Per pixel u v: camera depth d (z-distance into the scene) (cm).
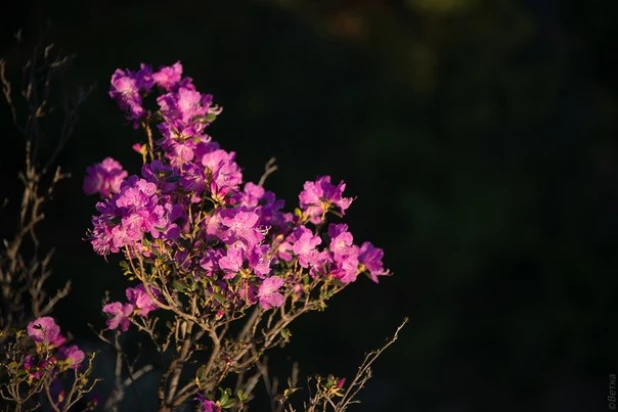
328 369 1037
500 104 1415
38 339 284
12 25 1145
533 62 1492
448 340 1134
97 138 1060
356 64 1390
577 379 1136
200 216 277
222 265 253
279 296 262
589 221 1321
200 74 1300
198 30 1336
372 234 1227
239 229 259
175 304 272
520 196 1296
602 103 1455
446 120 1394
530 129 1412
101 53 1223
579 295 1206
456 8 1464
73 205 1005
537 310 1182
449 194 1282
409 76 1420
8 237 835
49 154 995
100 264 917
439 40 1474
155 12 1347
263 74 1324
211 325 266
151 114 292
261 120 1273
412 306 1162
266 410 663
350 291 1136
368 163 1271
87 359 368
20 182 926
